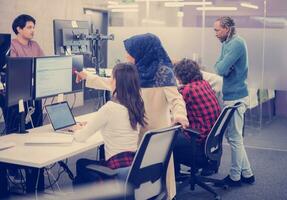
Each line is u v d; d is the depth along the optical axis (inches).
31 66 122.8
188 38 229.6
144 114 102.2
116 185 93.9
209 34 226.1
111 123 100.0
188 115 138.7
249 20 241.9
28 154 98.3
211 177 164.9
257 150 212.8
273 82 215.9
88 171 100.7
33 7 273.9
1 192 106.9
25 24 164.7
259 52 215.8
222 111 131.3
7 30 253.8
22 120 120.7
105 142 101.9
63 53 168.9
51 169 168.2
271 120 270.8
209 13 246.1
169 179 111.5
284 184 162.9
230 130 155.6
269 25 233.1
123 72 99.7
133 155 100.6
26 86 121.3
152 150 90.6
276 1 236.7
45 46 287.6
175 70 141.6
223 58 152.1
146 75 106.0
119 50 241.1
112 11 262.1
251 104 238.8
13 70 114.8
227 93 154.8
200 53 228.1
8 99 114.2
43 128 125.2
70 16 311.1
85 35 177.3
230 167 171.2
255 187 159.0
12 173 142.6
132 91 100.0
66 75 136.9
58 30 166.7
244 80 154.8
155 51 106.3
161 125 107.3
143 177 91.7
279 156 203.0
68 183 152.8
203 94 138.6
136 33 238.2
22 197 126.2
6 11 252.2
